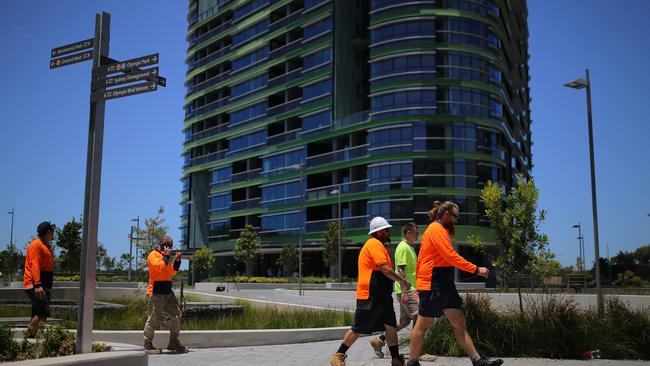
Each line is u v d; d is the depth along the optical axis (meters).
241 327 13.01
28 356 6.78
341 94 55.94
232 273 67.56
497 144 50.59
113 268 70.62
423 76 48.91
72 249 50.56
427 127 48.22
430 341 9.02
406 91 49.09
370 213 49.50
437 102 48.56
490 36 51.59
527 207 11.29
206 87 73.50
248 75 66.31
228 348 11.00
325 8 57.06
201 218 73.62
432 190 47.19
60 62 8.06
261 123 63.78
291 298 29.55
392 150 48.81
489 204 11.51
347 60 57.06
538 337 8.70
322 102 56.19
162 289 10.20
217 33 72.38
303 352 10.27
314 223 55.38
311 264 58.06
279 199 60.00
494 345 8.76
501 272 11.40
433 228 6.83
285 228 58.88
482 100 49.78
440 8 49.66
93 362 6.21
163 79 7.33
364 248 7.30
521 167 68.50
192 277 65.56
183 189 77.56
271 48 64.06
